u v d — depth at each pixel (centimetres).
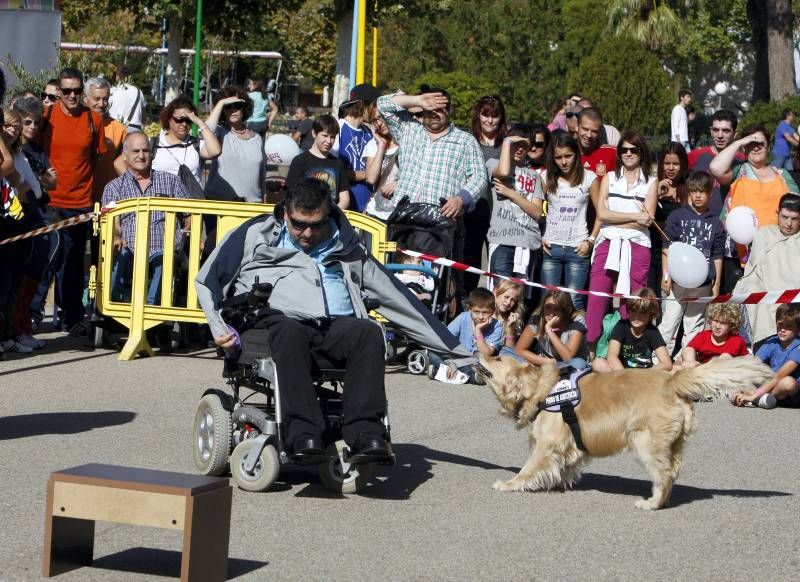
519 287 998
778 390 906
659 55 4081
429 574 489
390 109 1052
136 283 1029
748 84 5419
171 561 493
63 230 1092
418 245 1026
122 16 3722
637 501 608
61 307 1129
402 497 616
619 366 935
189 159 1147
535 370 632
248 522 557
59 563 472
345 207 1077
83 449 697
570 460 626
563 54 3506
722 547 541
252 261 635
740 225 1038
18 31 1703
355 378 591
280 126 3625
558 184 1067
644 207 1034
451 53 3688
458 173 1036
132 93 1662
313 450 575
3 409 811
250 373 624
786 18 3166
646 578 493
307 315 614
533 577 490
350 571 489
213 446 627
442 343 645
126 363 1005
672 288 1054
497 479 662
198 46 2544
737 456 739
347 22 3083
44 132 1081
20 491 598
